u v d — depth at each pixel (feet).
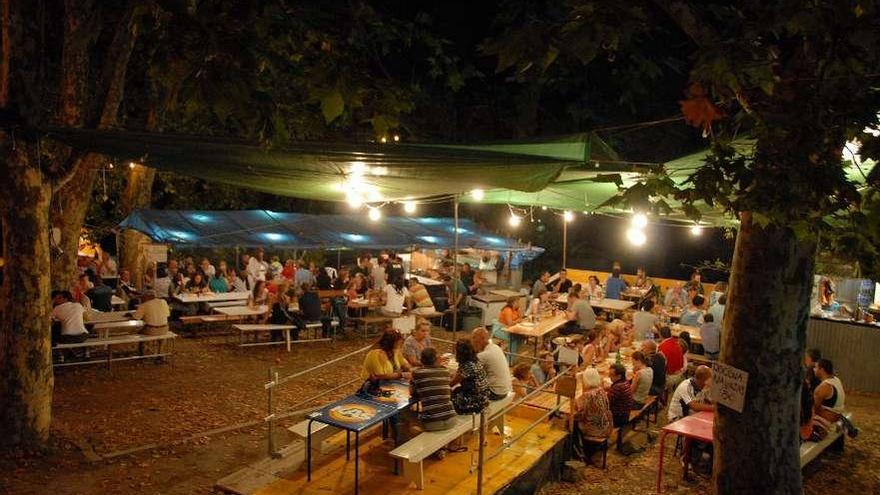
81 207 44.91
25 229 26.50
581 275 71.77
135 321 43.45
